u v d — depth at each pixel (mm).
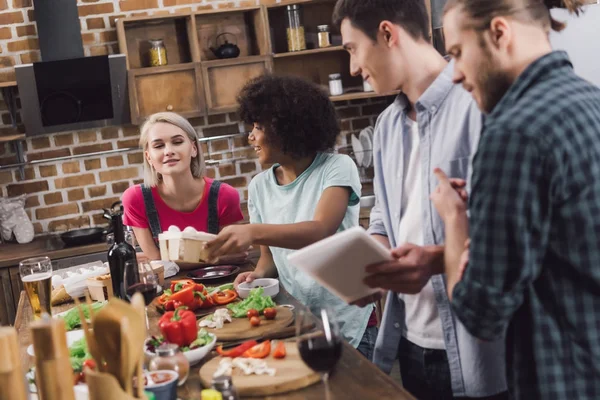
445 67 1866
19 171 4949
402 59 1842
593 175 1336
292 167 2592
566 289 1396
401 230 2006
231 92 4875
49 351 1403
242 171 5266
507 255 1357
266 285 2490
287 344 1888
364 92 5062
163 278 2809
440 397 1960
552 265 1408
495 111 1426
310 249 1588
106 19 4957
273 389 1609
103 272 2812
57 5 4570
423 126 1881
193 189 3252
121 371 1390
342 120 5312
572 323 1397
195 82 4816
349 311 2475
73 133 5012
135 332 1386
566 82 1396
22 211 4844
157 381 1533
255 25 5055
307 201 2541
